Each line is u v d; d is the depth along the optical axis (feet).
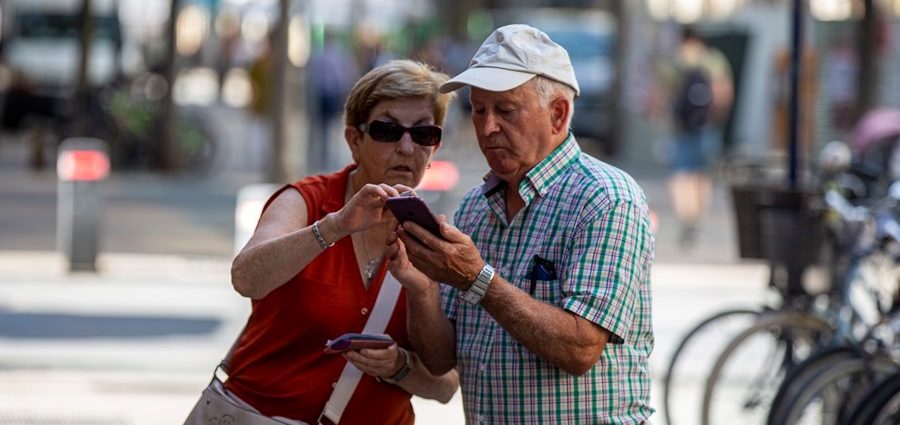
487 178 26.94
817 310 47.50
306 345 27.43
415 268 26.27
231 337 66.49
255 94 139.64
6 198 112.88
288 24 117.91
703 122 100.89
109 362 60.90
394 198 24.58
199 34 271.69
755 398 48.14
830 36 119.03
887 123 62.39
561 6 242.58
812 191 47.70
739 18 163.84
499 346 25.96
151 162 132.87
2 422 51.57
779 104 140.67
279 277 26.37
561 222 25.58
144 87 136.46
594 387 25.53
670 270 90.38
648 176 148.25
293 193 28.14
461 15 249.14
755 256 49.24
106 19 175.63
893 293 45.09
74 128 134.21
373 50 170.50
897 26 130.41
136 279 80.79
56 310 71.26
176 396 56.44
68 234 81.61
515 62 25.25
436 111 28.22
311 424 27.53
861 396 40.65
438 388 28.68
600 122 175.63
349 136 28.53
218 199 116.88
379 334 27.40
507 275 26.09
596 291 24.81
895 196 46.26
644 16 166.09
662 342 68.08
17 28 175.32
